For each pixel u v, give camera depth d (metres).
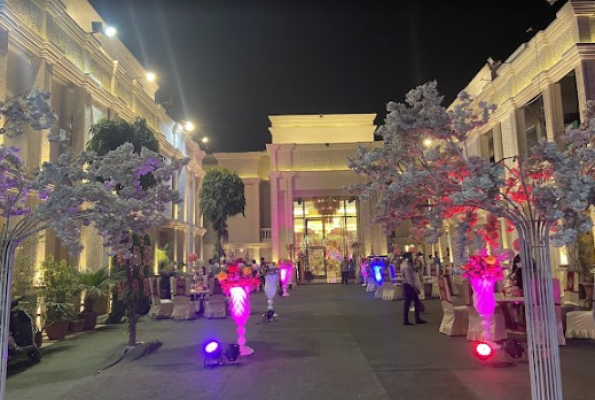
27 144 10.52
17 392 6.00
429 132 3.89
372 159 4.00
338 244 31.64
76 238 4.06
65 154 4.29
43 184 3.86
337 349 8.04
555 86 13.88
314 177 30.48
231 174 23.41
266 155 32.81
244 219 31.39
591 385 5.48
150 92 22.58
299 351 7.93
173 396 5.58
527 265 3.72
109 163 4.55
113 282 11.61
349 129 32.22
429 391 5.45
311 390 5.61
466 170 3.78
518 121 15.88
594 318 8.27
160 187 5.30
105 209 4.21
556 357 3.60
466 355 7.31
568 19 13.10
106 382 6.36
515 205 3.74
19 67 10.62
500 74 16.88
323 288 24.22
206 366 7.03
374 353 7.63
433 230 3.99
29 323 7.89
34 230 3.94
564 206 3.27
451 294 9.69
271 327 10.80
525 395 5.21
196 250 26.95
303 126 32.28
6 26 9.44
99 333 10.69
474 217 4.06
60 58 11.49
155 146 11.01
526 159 3.74
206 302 13.22
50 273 10.12
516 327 8.74
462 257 4.16
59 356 8.25
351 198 31.52
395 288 16.66
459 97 4.14
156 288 13.29
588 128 3.78
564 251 13.62
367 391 5.52
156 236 20.23
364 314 12.82
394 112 3.87
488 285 7.48
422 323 10.80
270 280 12.01
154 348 8.67
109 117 14.62
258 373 6.51
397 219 4.32
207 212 22.73
